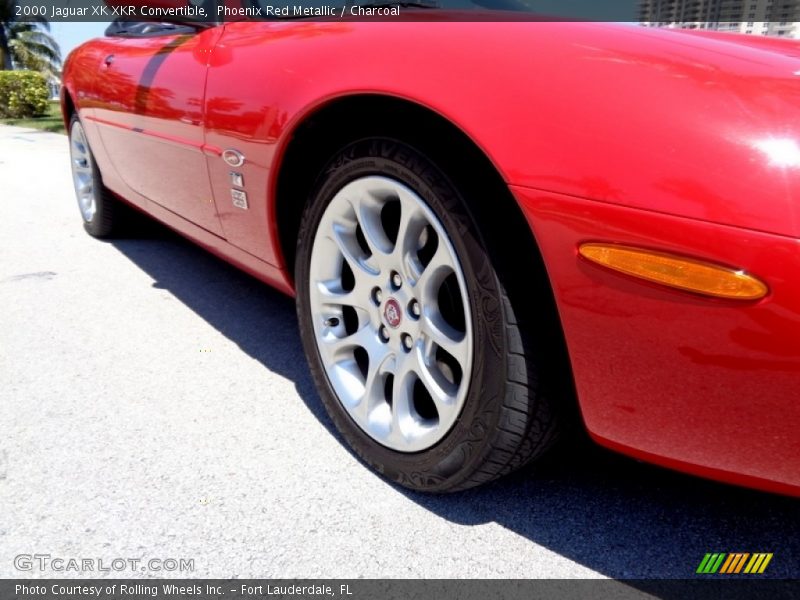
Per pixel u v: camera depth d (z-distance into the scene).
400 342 1.65
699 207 1.10
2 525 1.58
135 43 2.97
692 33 1.54
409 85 1.42
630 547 1.51
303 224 1.88
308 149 1.85
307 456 1.86
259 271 2.24
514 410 1.40
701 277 1.09
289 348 2.59
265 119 1.82
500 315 1.37
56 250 3.94
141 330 2.75
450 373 1.61
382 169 1.57
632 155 1.16
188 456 1.85
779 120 1.12
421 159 1.47
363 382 1.85
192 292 3.22
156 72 2.52
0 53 31.97
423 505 1.65
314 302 1.88
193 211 2.48
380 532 1.56
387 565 1.46
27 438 1.94
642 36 1.40
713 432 1.19
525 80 1.30
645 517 1.61
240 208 2.08
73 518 1.61
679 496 1.69
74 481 1.74
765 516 1.62
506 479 1.75
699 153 1.12
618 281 1.18
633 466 1.81
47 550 1.50
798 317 1.04
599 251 1.19
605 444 1.37
